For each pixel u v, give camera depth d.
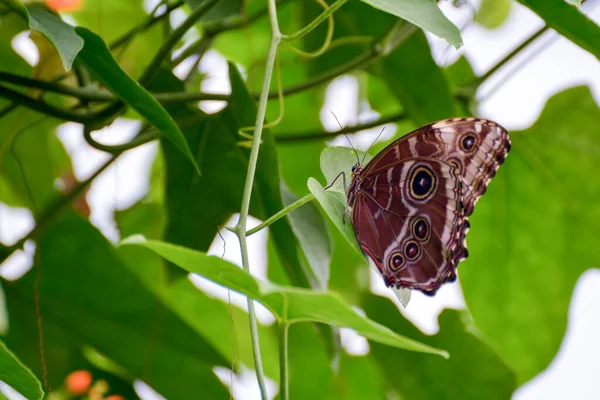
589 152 1.17
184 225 1.12
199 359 1.13
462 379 1.15
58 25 1.01
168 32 1.14
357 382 1.17
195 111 1.10
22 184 1.17
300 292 0.92
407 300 1.04
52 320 1.12
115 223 1.15
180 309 1.16
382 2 0.99
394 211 1.04
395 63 1.12
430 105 1.12
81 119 1.07
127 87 1.03
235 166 1.10
